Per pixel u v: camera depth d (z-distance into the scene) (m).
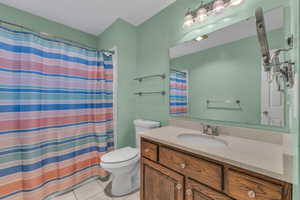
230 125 1.17
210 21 1.27
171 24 1.59
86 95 1.77
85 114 1.77
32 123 1.33
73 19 1.91
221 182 0.74
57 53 1.54
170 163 1.00
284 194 0.55
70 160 1.63
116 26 1.91
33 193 1.32
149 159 1.17
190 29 1.41
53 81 1.51
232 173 0.70
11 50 1.25
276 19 0.94
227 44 1.17
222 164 0.74
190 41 1.42
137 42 2.05
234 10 1.13
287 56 0.87
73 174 1.66
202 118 1.35
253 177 0.64
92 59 1.81
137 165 1.64
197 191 0.84
